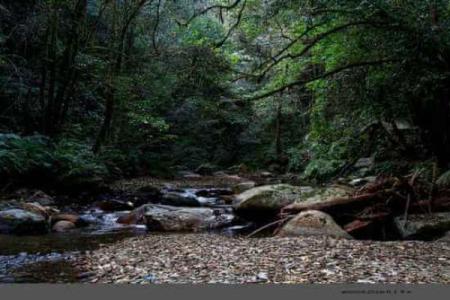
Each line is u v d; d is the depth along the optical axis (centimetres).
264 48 1642
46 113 1930
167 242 916
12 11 1995
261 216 1285
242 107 3241
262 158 3322
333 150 1927
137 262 732
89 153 1916
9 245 908
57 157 1675
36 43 2075
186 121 3142
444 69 1107
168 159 3017
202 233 1119
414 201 1112
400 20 1030
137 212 1261
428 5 1044
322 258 707
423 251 762
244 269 652
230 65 1630
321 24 1188
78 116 2389
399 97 1303
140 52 2342
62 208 1421
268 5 1355
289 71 1789
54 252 843
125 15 1989
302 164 2744
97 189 1695
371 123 1591
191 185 2311
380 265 657
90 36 2097
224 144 3469
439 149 1331
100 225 1205
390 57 1183
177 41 2155
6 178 1505
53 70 1919
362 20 1119
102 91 2495
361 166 1817
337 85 1434
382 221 1080
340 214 1142
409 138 1594
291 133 3266
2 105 1933
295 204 1166
